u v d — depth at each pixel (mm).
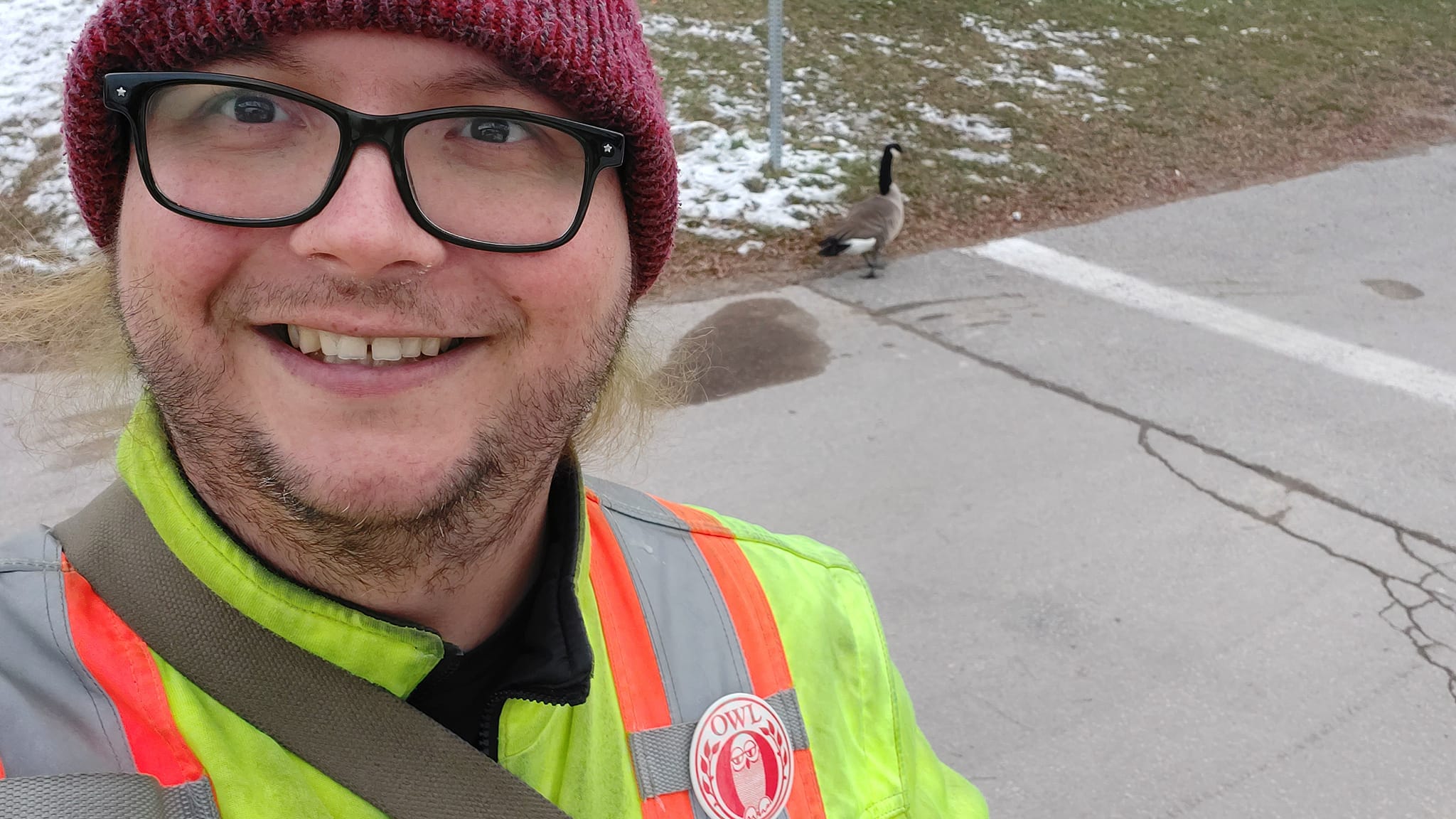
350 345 703
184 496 741
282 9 629
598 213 774
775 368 4812
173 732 710
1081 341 5246
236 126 665
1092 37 10219
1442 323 5664
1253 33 10891
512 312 717
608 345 812
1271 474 4156
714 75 8328
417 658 776
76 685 704
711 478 3896
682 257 6023
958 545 3605
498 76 698
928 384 4715
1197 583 3494
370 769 752
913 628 3221
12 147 6477
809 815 1001
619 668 953
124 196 705
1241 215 7203
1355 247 6734
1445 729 2945
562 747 879
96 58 681
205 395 697
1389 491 4094
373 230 636
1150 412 4570
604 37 745
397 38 658
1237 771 2779
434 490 714
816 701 1063
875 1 10219
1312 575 3566
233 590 732
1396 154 8602
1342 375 5004
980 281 5977
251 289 666
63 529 805
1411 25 11617
